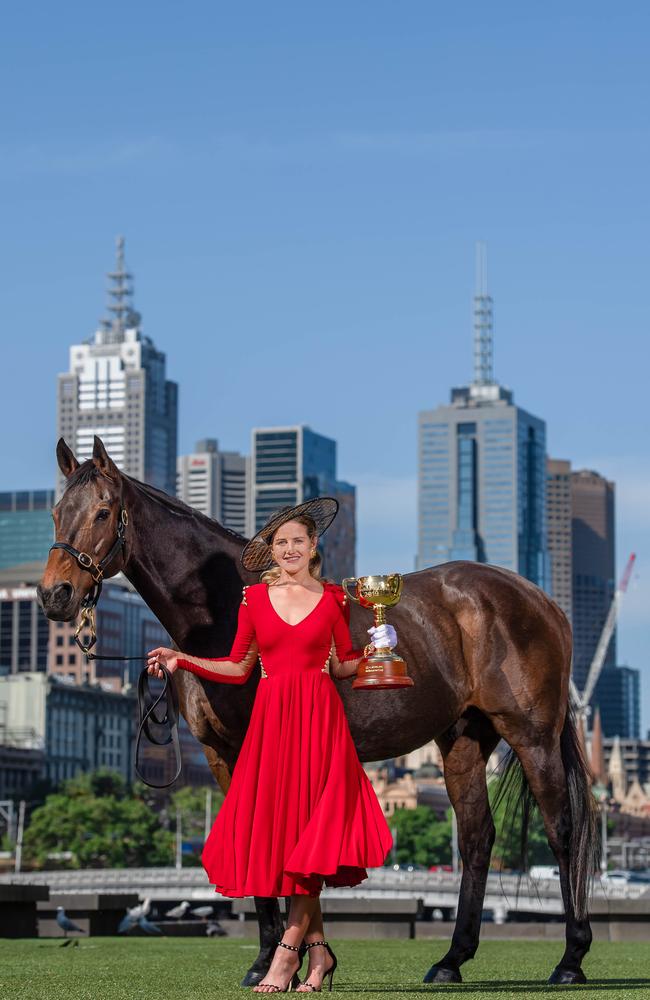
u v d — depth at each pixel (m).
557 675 11.95
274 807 9.05
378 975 12.06
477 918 11.62
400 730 11.44
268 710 9.19
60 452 11.15
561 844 11.71
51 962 13.45
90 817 177.88
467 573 11.98
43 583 10.65
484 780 12.05
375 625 10.77
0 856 178.38
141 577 11.27
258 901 10.77
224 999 8.84
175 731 9.73
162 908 117.50
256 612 9.33
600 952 16.78
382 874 97.00
